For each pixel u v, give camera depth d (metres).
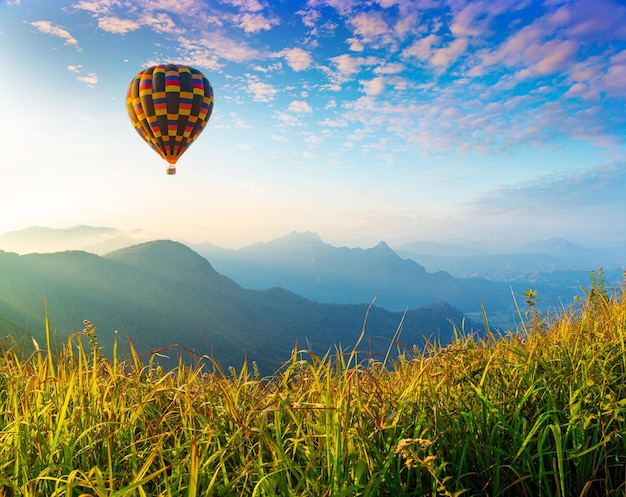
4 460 2.50
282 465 2.26
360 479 2.29
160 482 2.51
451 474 2.57
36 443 2.61
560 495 2.38
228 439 2.59
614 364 3.47
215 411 2.79
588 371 3.17
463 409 2.97
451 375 3.15
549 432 2.80
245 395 3.23
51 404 2.93
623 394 3.08
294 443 2.53
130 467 2.58
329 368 2.87
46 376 3.22
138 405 2.91
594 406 2.82
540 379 3.10
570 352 3.69
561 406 2.97
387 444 2.52
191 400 2.94
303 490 2.25
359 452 2.39
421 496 2.31
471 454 2.65
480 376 3.13
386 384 3.26
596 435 2.62
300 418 2.80
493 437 2.73
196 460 1.98
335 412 2.43
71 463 2.50
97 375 3.26
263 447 2.64
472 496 2.38
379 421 2.50
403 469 2.49
